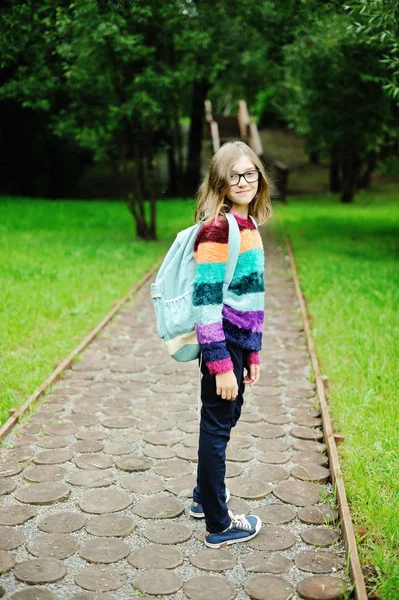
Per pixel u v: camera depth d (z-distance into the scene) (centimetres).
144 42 1072
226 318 259
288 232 1476
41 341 570
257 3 1060
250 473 343
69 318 652
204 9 1076
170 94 1120
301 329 650
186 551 274
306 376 507
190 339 262
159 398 457
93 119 1209
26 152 2334
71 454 361
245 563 264
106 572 256
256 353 278
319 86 1241
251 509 307
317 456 363
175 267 265
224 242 250
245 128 1872
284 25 1102
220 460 268
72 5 852
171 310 262
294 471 344
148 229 1266
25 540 277
